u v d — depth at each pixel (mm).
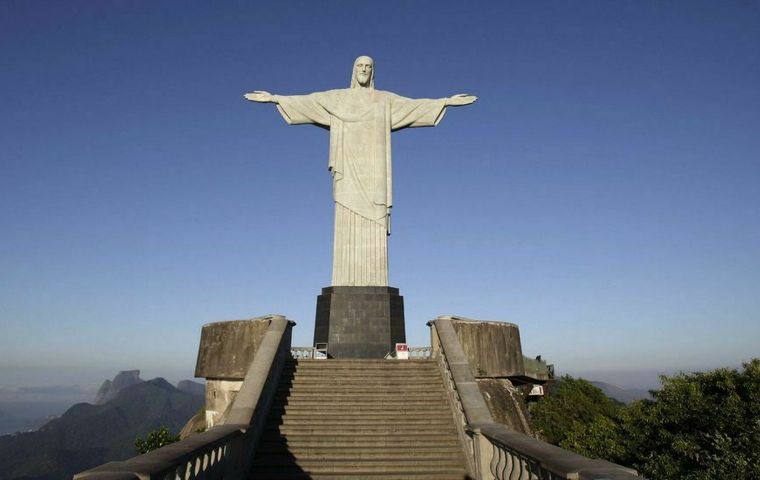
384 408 15719
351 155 25453
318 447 13812
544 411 32594
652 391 18375
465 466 13133
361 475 12703
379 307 23875
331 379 17203
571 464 7332
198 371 21375
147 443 22781
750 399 14969
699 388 16438
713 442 14656
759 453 13398
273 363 16125
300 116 25562
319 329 24078
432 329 19375
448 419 15164
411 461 13297
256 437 13703
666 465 15414
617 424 19359
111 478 6305
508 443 9883
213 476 10141
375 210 25000
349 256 24641
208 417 20984
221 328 21141
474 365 20406
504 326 21875
